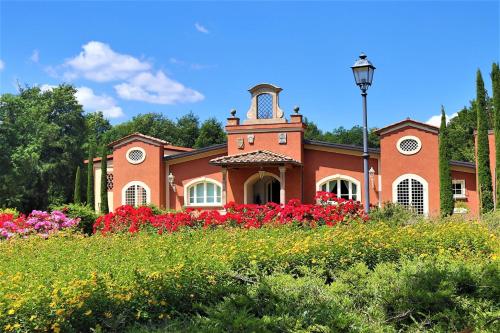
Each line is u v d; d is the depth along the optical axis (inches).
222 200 944.9
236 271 243.6
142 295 196.5
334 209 536.7
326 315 173.5
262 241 305.7
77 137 1712.6
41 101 1736.0
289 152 927.7
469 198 870.4
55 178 1600.6
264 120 944.9
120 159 1013.2
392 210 577.9
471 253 305.6
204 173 994.1
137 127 2455.7
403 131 874.8
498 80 808.3
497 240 338.0
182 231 480.1
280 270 256.4
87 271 230.5
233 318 163.5
